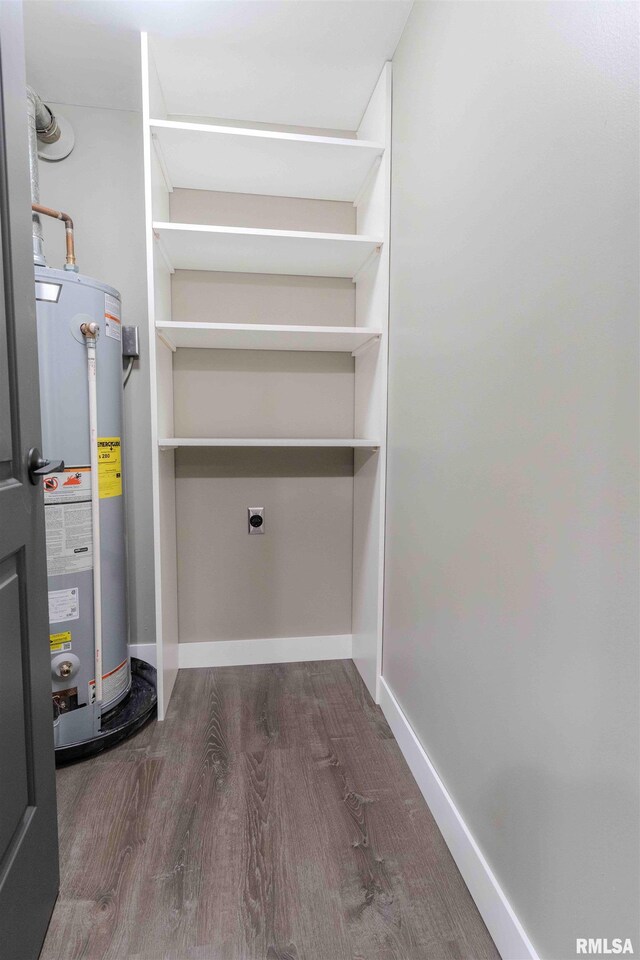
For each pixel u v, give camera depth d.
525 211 0.88
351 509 2.22
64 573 1.51
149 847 1.21
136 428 2.02
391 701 1.70
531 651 0.88
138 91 1.78
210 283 2.03
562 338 0.78
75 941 0.99
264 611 2.19
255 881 1.12
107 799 1.36
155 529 1.68
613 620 0.68
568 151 0.76
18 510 0.88
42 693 0.99
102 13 1.41
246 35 1.50
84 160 1.88
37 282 1.42
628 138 0.64
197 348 2.05
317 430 2.16
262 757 1.55
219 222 2.00
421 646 1.44
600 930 0.71
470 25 1.08
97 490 1.56
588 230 0.72
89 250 1.92
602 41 0.68
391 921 1.04
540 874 0.85
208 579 2.14
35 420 0.97
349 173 1.85
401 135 1.57
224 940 0.99
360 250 1.79
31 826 0.93
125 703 1.77
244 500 2.13
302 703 1.87
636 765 0.64
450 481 1.23
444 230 1.25
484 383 1.04
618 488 0.67
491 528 1.02
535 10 0.84
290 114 1.90
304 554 2.20
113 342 1.65
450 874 1.15
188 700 1.88
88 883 1.11
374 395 1.87
